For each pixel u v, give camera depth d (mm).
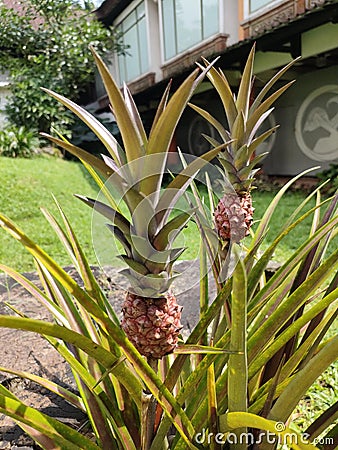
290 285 570
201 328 435
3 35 4883
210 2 4219
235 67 3729
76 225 2791
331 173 3588
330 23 2959
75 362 468
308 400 958
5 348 966
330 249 1940
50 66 4926
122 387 489
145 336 379
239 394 398
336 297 401
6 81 5453
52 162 4199
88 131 5109
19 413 400
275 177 4418
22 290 1349
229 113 608
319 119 3969
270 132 580
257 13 3703
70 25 5137
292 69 3643
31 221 2826
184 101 318
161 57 5332
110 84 310
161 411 474
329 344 366
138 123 384
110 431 495
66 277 327
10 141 4207
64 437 425
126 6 5844
